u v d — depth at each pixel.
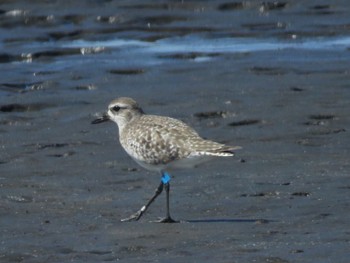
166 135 12.14
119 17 26.67
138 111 12.97
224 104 17.66
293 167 14.19
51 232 11.62
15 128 16.56
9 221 12.05
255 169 14.12
